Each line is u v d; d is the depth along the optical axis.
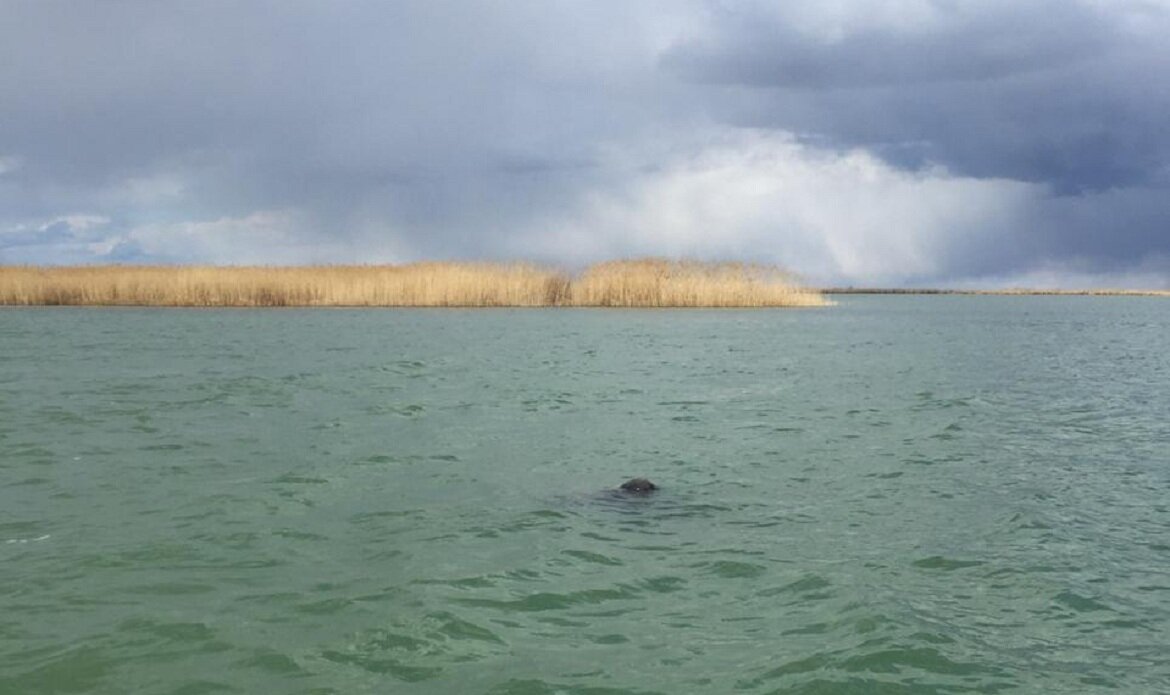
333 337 31.48
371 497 10.03
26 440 12.88
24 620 6.48
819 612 6.83
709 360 25.50
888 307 83.44
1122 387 21.31
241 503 9.68
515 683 5.61
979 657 6.09
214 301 52.44
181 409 15.70
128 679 5.59
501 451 12.69
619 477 11.20
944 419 16.08
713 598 7.09
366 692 5.46
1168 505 10.09
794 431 14.63
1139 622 6.72
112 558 7.84
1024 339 39.31
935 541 8.66
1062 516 9.59
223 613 6.64
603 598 7.05
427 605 6.82
